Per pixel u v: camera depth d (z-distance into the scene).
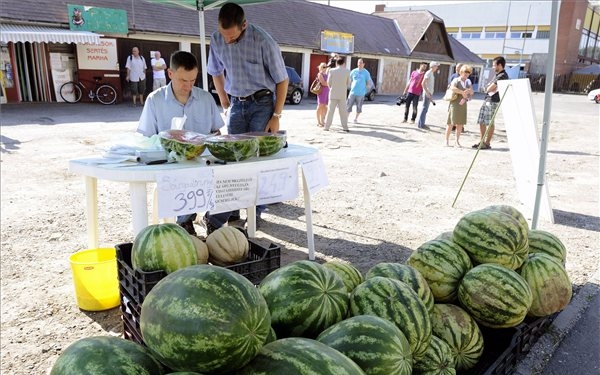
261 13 29.61
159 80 20.28
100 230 5.44
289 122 16.25
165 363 1.77
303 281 2.23
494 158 10.73
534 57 56.03
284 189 4.21
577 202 7.39
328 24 33.53
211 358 1.66
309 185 4.49
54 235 5.21
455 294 2.90
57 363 1.77
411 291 2.38
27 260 4.54
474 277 2.78
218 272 1.83
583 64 66.19
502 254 2.98
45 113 16.03
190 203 3.49
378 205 6.86
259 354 1.75
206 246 3.18
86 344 1.81
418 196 7.40
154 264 2.59
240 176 3.83
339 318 2.26
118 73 20.64
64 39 18.17
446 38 43.75
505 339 2.86
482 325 2.83
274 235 5.49
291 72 24.05
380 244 5.31
